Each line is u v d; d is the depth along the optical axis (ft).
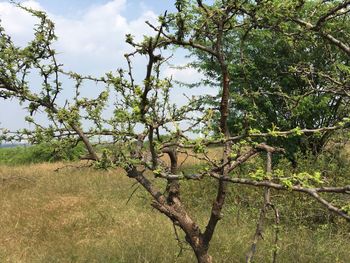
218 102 33.35
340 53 30.32
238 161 11.69
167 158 40.34
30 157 63.98
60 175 42.70
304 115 30.73
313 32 15.78
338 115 31.17
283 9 12.13
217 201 11.72
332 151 27.32
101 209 29.40
